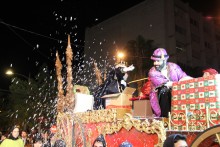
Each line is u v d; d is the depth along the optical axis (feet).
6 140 22.15
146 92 19.30
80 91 26.07
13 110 72.13
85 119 21.20
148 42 75.56
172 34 99.50
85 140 20.66
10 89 72.38
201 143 10.75
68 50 25.52
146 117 17.46
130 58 72.02
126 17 110.83
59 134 24.49
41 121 53.47
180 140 10.46
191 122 14.20
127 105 19.74
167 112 17.15
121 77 22.52
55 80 67.77
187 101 14.85
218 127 10.23
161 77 17.87
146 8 104.99
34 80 70.85
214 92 13.69
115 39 111.55
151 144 15.23
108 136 18.48
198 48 112.68
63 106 25.14
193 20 112.88
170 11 100.89
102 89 23.22
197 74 102.06
